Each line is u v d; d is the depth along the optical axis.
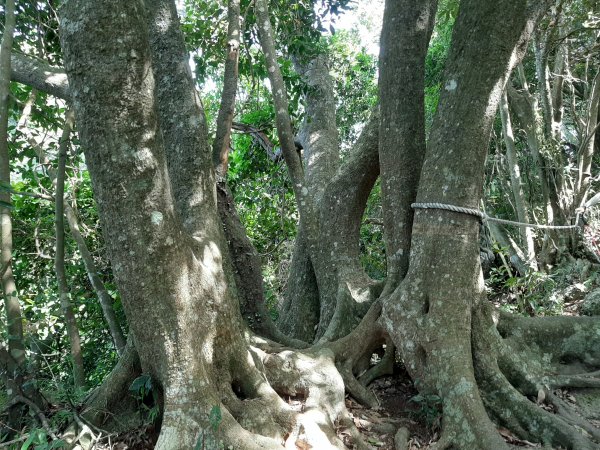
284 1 8.05
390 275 5.42
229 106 6.04
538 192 10.98
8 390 4.14
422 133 5.48
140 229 3.52
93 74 3.27
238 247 5.85
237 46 6.16
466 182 4.83
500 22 4.62
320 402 4.48
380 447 4.36
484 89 4.73
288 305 7.04
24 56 4.88
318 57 9.09
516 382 5.01
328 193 6.49
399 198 5.41
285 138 6.38
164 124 4.96
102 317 7.65
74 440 4.01
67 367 6.71
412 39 5.31
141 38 3.36
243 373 4.20
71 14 3.24
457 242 4.83
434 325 4.74
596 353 5.44
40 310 6.55
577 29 9.10
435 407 4.54
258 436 3.72
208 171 4.98
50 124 7.26
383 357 5.37
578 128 10.42
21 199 7.64
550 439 4.36
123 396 4.37
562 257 9.49
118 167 3.40
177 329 3.71
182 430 3.60
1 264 4.11
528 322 5.47
